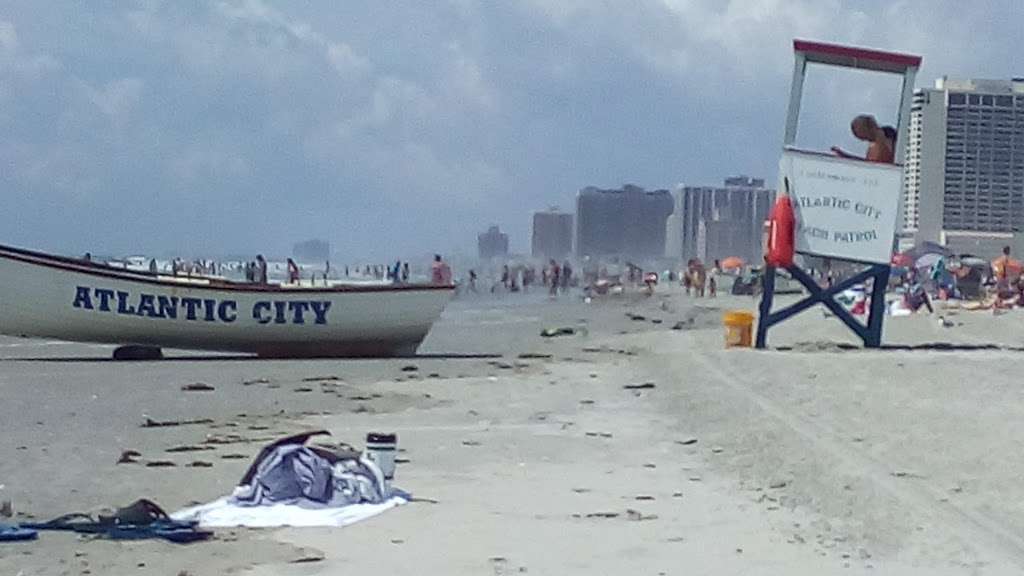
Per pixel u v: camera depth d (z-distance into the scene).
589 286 97.25
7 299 32.28
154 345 33.78
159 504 13.12
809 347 32.75
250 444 17.73
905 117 31.62
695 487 14.52
